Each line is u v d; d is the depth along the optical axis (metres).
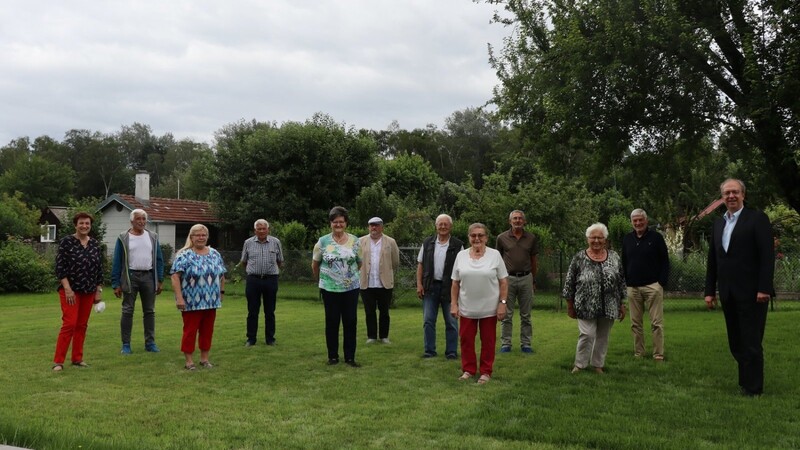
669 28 10.27
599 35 10.98
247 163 32.22
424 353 9.00
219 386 7.10
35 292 22.55
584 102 11.27
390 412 5.98
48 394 6.64
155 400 6.40
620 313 7.74
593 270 7.70
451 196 38.41
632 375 7.55
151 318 9.50
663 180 13.38
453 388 7.01
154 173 101.12
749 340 6.61
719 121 11.68
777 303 16.20
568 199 23.75
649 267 8.57
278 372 7.88
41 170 72.44
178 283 8.01
